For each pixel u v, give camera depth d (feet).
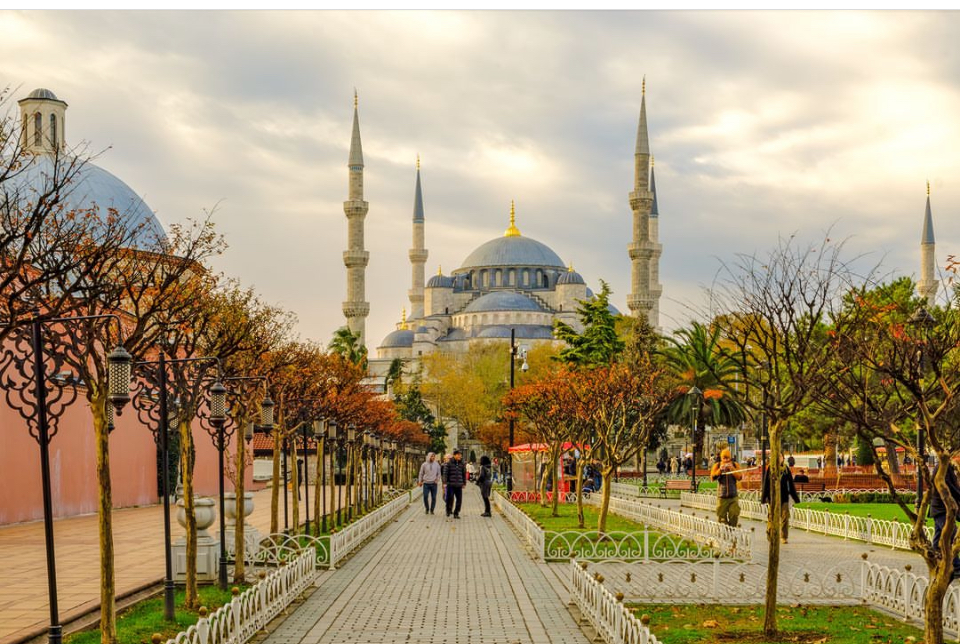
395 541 86.69
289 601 50.01
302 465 212.02
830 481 140.15
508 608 49.39
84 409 118.01
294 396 87.10
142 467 138.31
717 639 39.83
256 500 156.15
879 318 52.95
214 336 63.87
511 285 601.21
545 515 114.73
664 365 175.63
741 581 53.11
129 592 51.67
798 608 47.98
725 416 189.88
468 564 68.18
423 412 347.77
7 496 98.58
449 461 119.34
